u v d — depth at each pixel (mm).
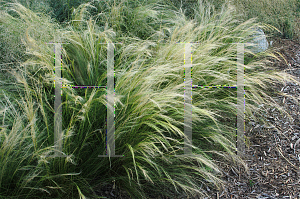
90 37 3039
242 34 4156
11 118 2398
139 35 4094
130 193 2404
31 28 2906
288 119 3531
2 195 2039
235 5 5004
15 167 2135
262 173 2859
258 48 4559
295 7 5781
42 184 2158
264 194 2629
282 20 5398
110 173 2527
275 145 3191
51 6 4191
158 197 2457
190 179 2689
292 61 4598
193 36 3627
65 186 2201
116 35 3713
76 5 4270
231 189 2664
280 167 2924
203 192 2598
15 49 2768
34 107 2543
